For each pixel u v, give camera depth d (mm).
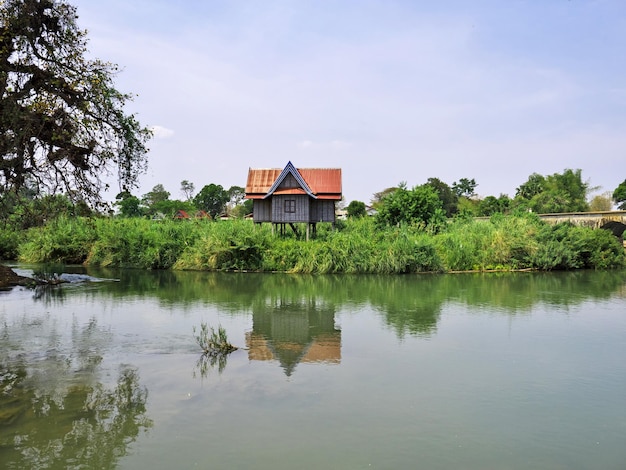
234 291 20969
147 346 11625
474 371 10016
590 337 12820
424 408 8117
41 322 14141
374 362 10586
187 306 17031
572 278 27094
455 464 6348
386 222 37875
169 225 34344
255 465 6262
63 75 11336
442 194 74062
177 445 6785
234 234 30812
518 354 11242
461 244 30875
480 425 7508
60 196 12828
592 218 39312
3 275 22250
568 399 8578
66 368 9953
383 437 7078
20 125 10625
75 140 11445
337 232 34375
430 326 14086
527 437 7141
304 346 11836
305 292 20797
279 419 7641
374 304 17734
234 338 12578
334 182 38375
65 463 6277
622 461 6480
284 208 36031
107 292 20250
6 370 9797
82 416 7672
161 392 8695
